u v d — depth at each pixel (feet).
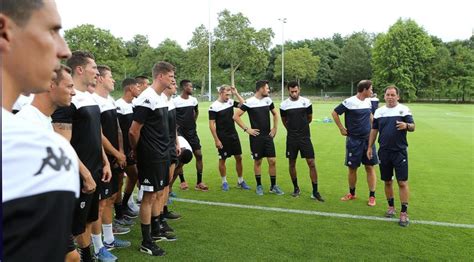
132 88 17.78
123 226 16.72
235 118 22.50
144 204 13.71
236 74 211.20
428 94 181.68
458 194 22.17
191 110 23.70
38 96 8.42
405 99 182.70
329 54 252.83
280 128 56.34
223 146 23.35
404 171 16.98
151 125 13.65
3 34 2.35
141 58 211.20
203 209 19.21
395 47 183.01
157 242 14.64
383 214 18.56
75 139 11.14
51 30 2.56
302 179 26.43
